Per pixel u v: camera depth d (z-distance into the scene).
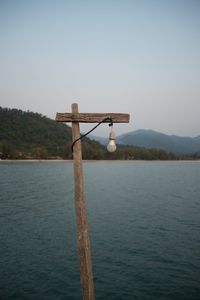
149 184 70.75
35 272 17.09
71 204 41.09
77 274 16.84
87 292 7.40
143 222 29.83
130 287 15.30
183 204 41.28
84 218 7.55
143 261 18.81
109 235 24.86
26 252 20.53
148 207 38.56
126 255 19.92
